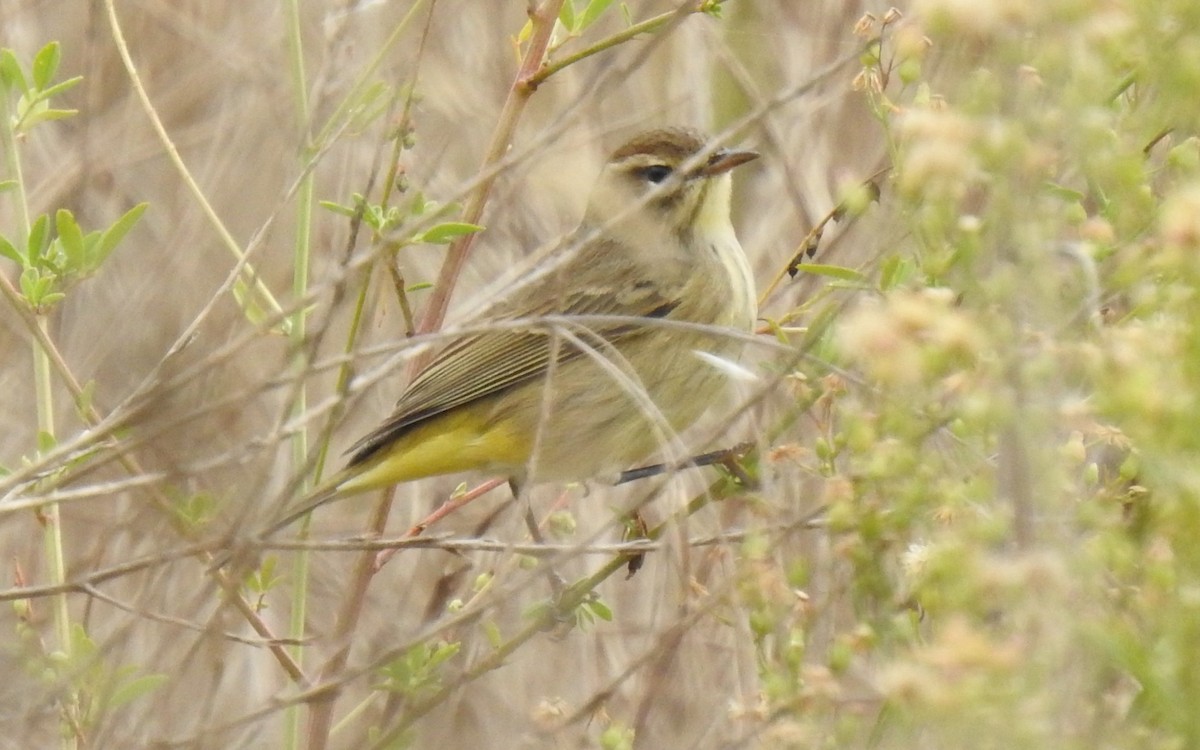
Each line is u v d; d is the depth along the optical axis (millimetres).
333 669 10125
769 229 12406
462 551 10594
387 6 12758
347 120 9305
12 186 9656
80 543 12117
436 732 11508
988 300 5457
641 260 10898
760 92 12953
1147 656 5215
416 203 9461
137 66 13656
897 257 8047
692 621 7750
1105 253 6148
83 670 8414
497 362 10680
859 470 6520
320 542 8461
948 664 5023
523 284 8852
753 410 9375
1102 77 5359
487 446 10719
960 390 5898
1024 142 5262
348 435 12922
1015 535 5328
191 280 13141
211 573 8828
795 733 6414
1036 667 5070
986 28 5215
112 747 8766
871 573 6535
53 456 8133
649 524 11953
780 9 12938
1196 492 5102
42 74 9828
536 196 12773
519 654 11852
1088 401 5586
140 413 8133
